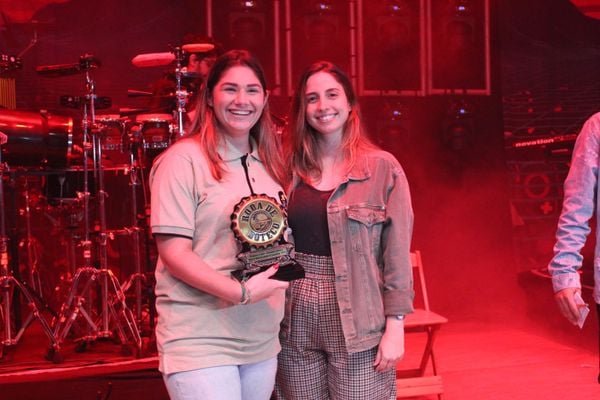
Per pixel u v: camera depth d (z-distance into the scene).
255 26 6.40
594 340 5.47
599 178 2.48
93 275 4.09
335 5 6.54
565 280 2.48
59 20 6.16
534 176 6.87
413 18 6.68
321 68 2.68
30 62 6.11
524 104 6.83
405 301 2.52
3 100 4.83
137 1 6.28
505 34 6.79
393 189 2.61
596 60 6.84
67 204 4.53
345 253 2.57
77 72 4.23
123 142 4.38
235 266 2.25
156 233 2.18
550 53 6.84
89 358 3.93
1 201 4.03
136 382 4.96
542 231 6.87
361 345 2.53
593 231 6.07
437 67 6.73
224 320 2.21
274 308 2.36
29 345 4.33
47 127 4.32
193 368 2.16
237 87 2.27
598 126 2.50
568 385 4.66
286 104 6.46
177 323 2.20
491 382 4.77
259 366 2.34
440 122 6.76
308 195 2.65
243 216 2.22
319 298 2.58
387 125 6.66
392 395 2.68
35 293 4.10
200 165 2.23
